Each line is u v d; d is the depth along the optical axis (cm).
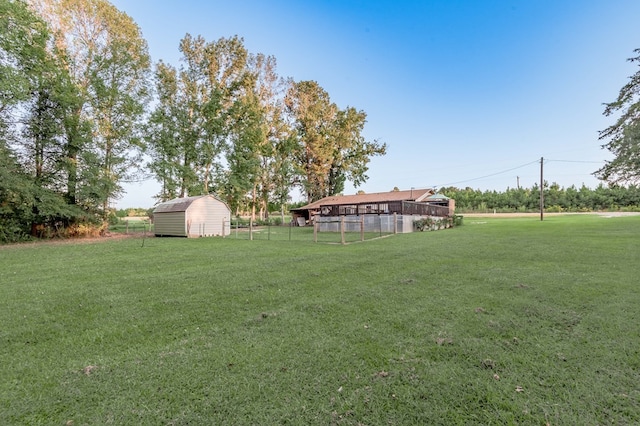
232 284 536
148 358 272
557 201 4462
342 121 3366
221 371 248
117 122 1875
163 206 1861
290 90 3219
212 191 2655
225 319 370
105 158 1809
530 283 504
